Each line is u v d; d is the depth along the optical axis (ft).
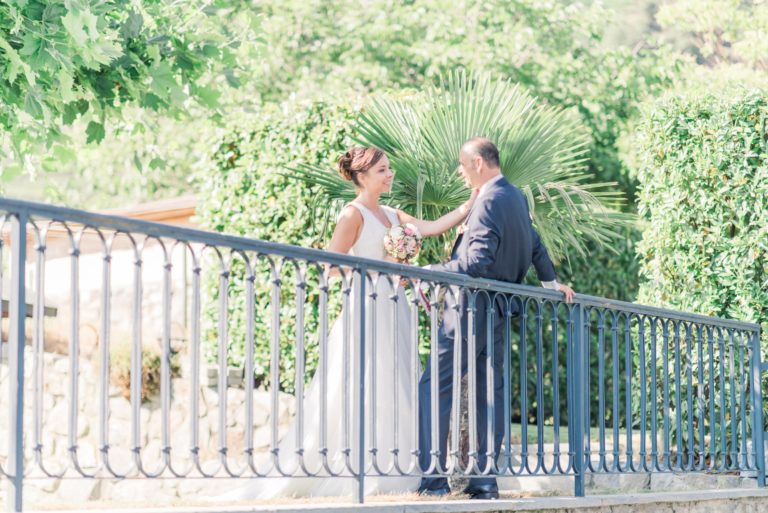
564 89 62.69
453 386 18.72
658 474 27.63
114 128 32.24
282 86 66.08
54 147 31.14
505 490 26.30
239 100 63.77
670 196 28.99
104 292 13.76
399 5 65.16
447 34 63.62
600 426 21.65
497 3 64.39
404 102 29.94
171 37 28.86
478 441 20.68
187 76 29.19
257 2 66.39
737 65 64.64
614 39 72.49
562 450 27.63
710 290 28.45
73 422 13.42
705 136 28.48
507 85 27.32
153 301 41.50
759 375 26.35
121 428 33.14
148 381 33.22
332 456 20.81
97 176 73.41
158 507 15.58
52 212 13.08
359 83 64.13
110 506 15.71
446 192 26.09
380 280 21.43
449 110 26.68
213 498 20.88
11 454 12.73
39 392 13.30
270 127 33.65
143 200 74.02
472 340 18.76
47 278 44.80
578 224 27.71
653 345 23.45
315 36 67.15
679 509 22.77
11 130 30.30
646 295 29.66
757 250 27.78
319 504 16.10
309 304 32.48
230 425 32.58
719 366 25.76
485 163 20.31
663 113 29.12
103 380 13.71
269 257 15.78
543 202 27.14
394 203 26.43
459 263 19.72
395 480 20.77
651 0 72.08
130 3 28.04
